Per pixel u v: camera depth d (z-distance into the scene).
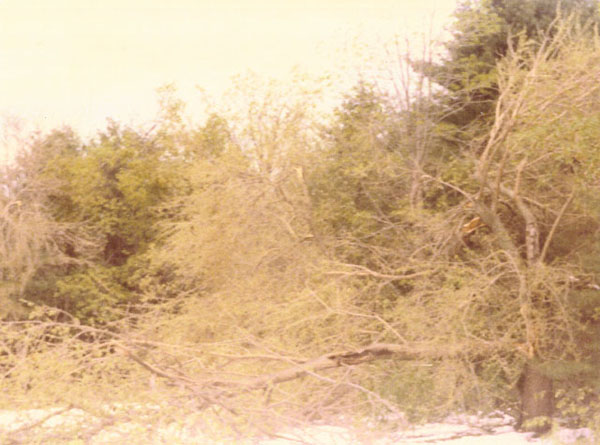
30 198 21.59
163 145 21.08
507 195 12.73
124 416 8.99
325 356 10.30
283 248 14.80
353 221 15.05
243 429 9.06
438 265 12.48
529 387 11.50
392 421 10.27
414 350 10.83
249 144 16.00
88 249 21.22
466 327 11.48
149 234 20.64
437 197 15.34
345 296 12.39
